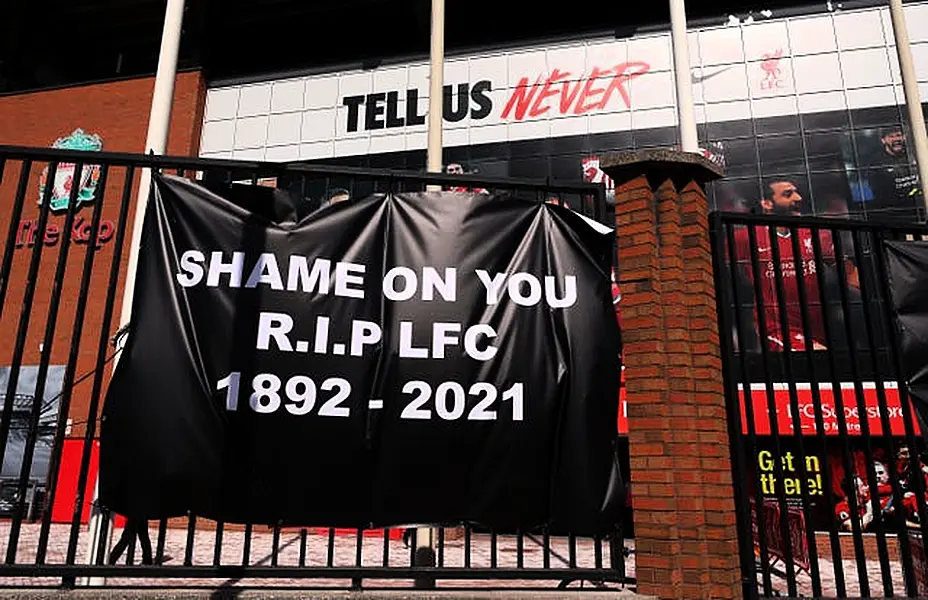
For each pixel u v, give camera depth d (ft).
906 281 14.99
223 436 12.19
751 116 49.57
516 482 12.66
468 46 55.72
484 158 52.95
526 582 24.45
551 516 12.62
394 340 12.98
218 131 58.90
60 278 12.87
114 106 60.03
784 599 13.20
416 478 12.46
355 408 12.61
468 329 13.21
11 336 53.47
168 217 13.14
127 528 15.88
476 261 13.64
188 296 12.74
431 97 21.65
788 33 50.65
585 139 51.72
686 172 14.84
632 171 14.71
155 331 12.50
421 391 12.80
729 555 12.66
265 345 12.62
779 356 43.11
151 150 19.27
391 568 12.16
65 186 56.18
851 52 49.26
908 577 13.42
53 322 12.65
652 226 14.34
